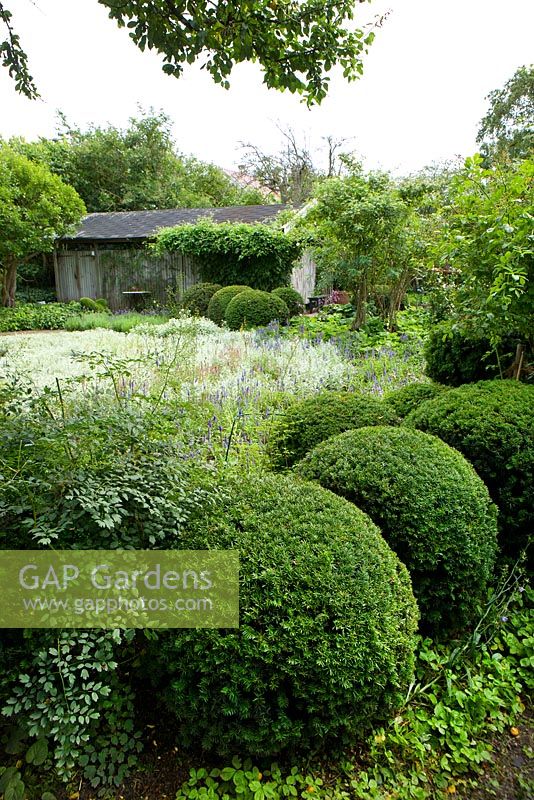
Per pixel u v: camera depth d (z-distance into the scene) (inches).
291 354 240.2
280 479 76.3
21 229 460.1
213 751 56.1
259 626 51.9
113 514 53.9
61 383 144.2
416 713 64.1
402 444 87.6
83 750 54.9
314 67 116.9
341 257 335.6
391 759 57.5
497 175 117.3
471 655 73.7
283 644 50.4
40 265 614.2
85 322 428.1
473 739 61.8
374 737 59.4
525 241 101.7
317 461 87.0
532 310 109.1
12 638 55.6
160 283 560.7
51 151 754.8
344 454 86.0
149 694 63.3
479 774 57.4
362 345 276.2
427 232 303.7
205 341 282.4
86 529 57.7
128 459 63.2
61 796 51.8
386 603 56.6
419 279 349.1
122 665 63.9
